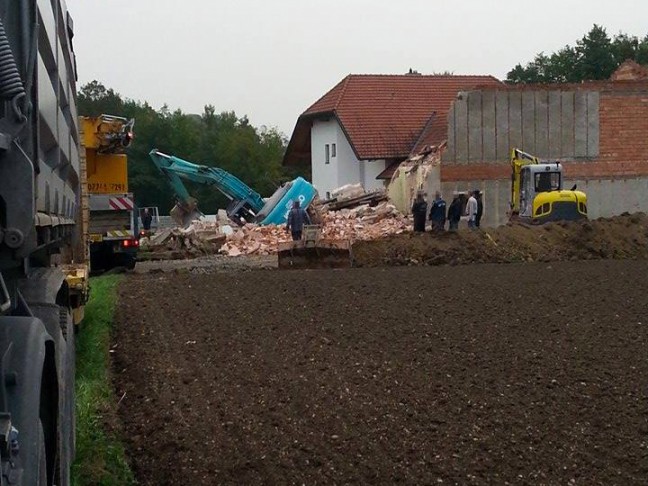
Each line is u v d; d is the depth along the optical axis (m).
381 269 24.64
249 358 11.48
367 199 42.06
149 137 78.06
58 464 5.40
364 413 8.67
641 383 9.84
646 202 40.78
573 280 20.02
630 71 48.53
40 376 4.42
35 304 6.21
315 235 27.02
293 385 9.88
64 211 7.71
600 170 40.38
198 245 33.78
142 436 8.30
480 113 39.19
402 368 10.68
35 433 4.21
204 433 8.17
